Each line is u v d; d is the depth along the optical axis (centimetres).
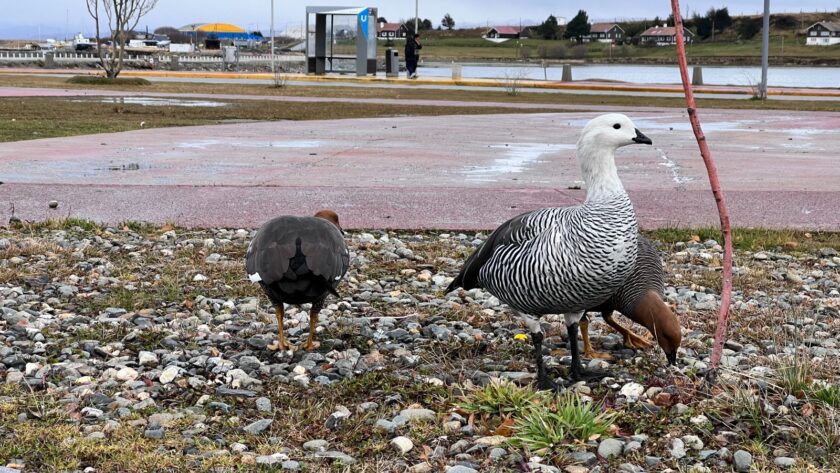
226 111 2852
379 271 927
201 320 759
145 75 5400
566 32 14038
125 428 526
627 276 589
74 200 1226
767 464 493
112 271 898
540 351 619
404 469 489
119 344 682
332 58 5553
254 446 516
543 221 588
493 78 5612
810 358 654
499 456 501
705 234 1077
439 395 592
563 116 2909
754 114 3081
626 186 1431
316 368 651
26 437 511
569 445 514
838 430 520
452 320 775
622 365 666
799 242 1055
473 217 1163
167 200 1235
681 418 553
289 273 618
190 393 594
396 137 2156
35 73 5438
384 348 696
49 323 727
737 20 12950
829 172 1605
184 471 478
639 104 3544
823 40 11669
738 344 702
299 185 1371
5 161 1578
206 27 10675
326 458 499
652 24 13412
